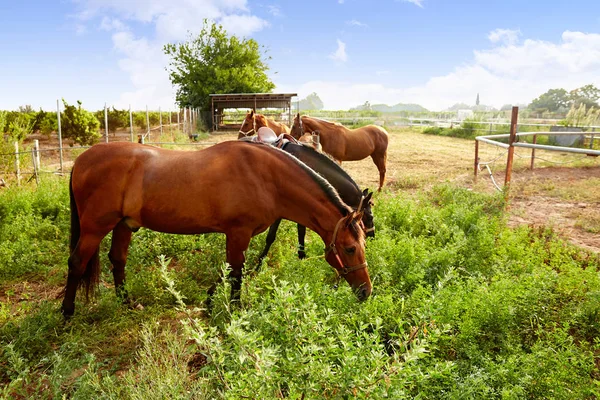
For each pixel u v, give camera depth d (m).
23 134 10.39
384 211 6.22
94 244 3.60
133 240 4.92
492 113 31.33
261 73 39.62
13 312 3.72
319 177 3.47
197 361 2.98
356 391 1.80
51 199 6.74
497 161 13.78
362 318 2.86
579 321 3.33
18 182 8.53
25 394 2.47
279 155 3.60
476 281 3.61
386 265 4.00
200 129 30.97
